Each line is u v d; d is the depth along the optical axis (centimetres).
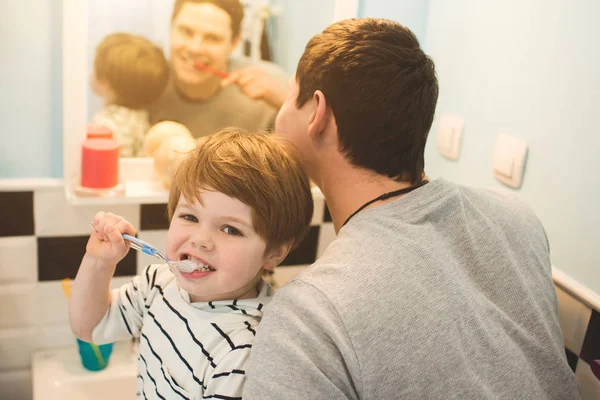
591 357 103
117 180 127
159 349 84
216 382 76
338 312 66
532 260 83
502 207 88
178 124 132
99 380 133
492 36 123
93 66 123
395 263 70
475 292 75
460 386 68
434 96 81
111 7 121
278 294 71
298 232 84
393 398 66
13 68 120
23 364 139
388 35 79
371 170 80
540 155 112
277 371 64
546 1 109
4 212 126
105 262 87
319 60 79
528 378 74
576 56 103
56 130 126
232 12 128
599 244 100
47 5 119
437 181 81
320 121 79
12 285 132
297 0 132
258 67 133
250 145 80
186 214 80
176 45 127
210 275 78
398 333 67
